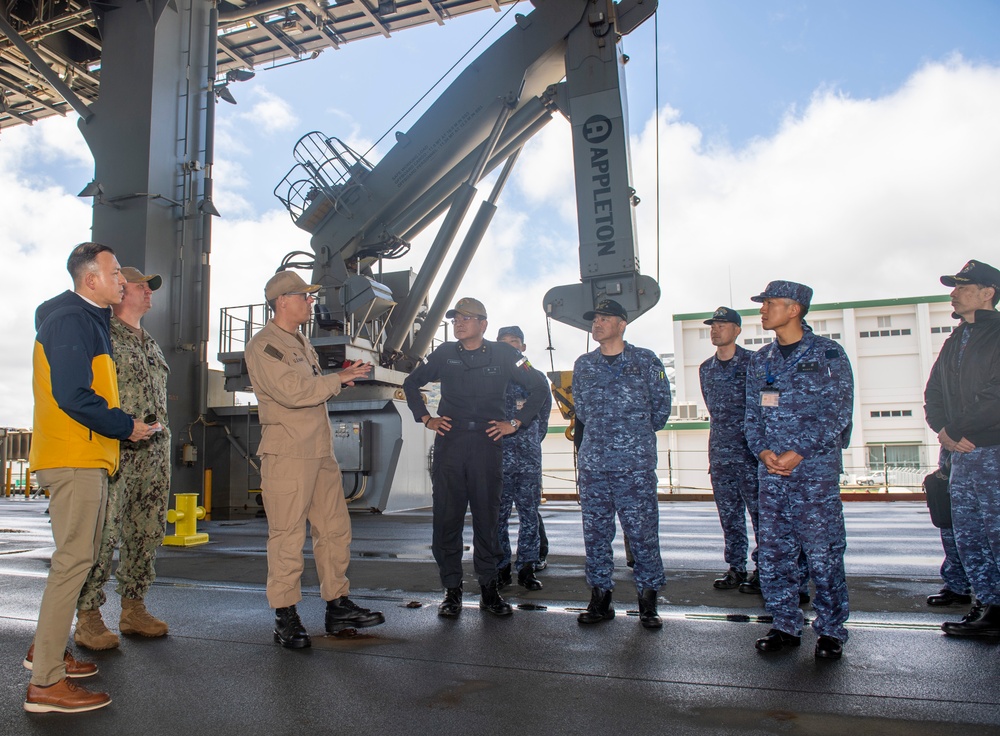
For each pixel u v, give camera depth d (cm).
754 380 331
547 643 322
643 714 237
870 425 2811
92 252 278
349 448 1030
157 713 243
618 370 371
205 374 1082
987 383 330
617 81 869
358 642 328
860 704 244
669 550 609
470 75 1023
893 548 603
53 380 253
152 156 1022
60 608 250
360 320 1103
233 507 1127
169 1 1053
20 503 1471
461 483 385
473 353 395
